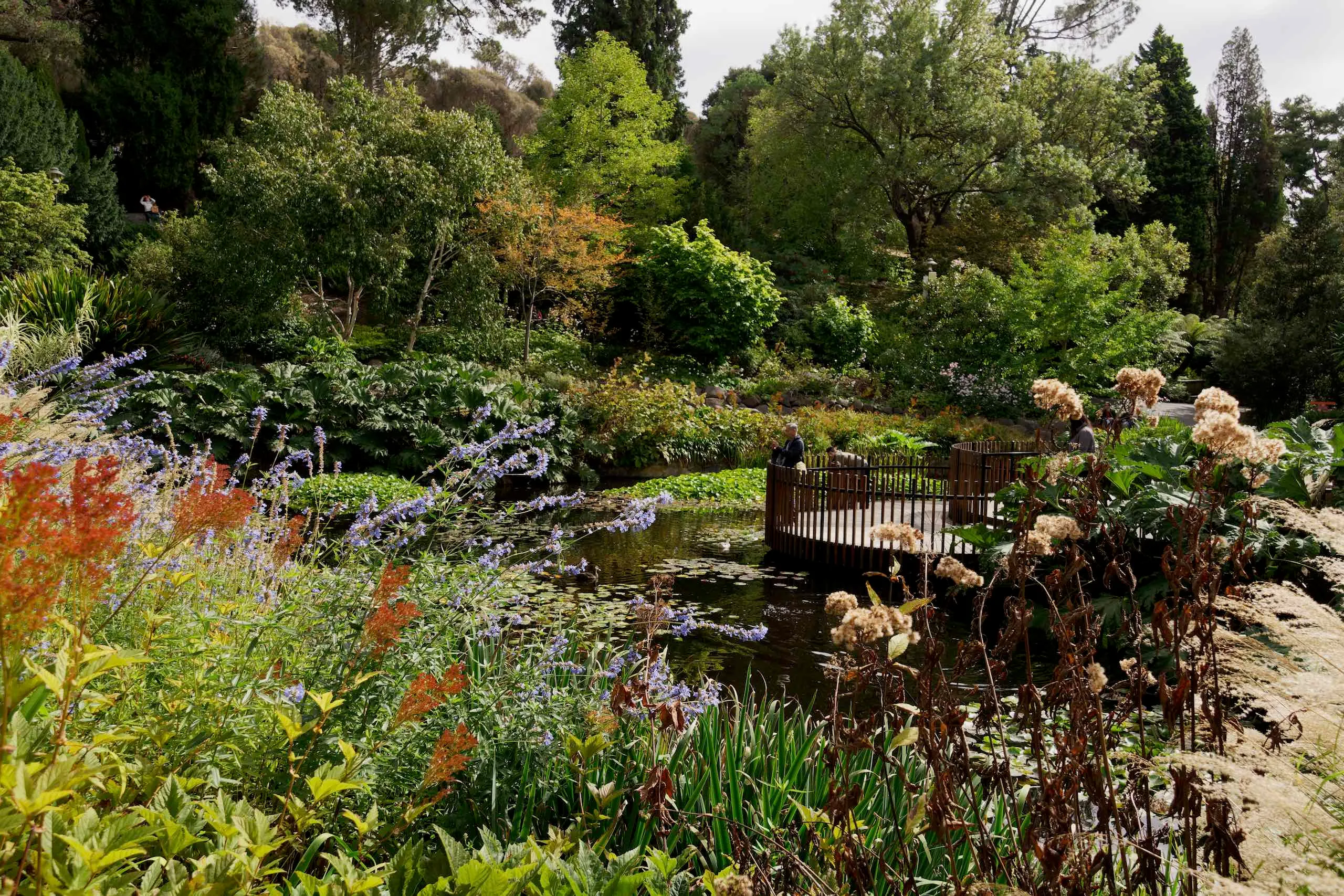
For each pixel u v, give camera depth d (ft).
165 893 4.99
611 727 9.49
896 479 36.99
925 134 116.88
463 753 7.63
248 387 51.16
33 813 3.83
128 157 103.14
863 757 10.50
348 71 133.08
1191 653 7.88
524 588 14.03
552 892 6.01
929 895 8.07
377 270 68.39
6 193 65.21
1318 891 4.95
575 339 89.76
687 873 8.01
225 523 6.78
